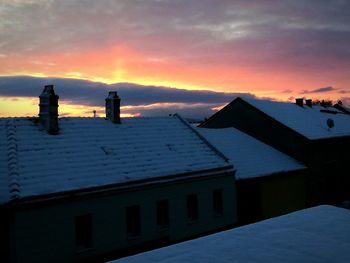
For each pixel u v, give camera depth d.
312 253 4.43
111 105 20.83
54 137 17.55
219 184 20.33
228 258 4.35
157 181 17.39
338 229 5.31
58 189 14.37
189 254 4.55
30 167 15.15
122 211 16.20
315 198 26.98
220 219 20.16
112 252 15.67
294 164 26.39
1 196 13.30
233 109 31.33
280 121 28.30
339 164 29.84
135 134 20.58
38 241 13.66
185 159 19.88
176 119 24.08
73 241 14.58
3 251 13.49
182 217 18.42
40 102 18.17
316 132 28.72
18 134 16.80
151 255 4.66
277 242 4.82
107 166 16.94
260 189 23.05
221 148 25.50
